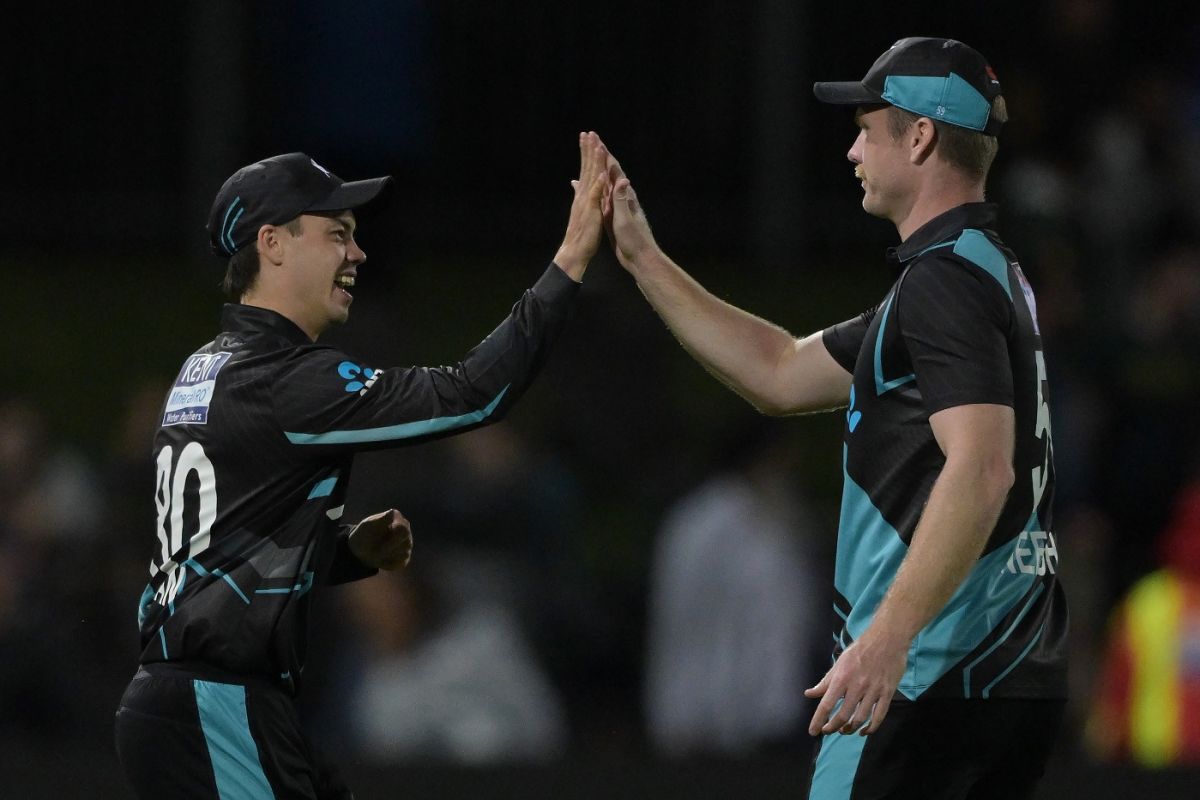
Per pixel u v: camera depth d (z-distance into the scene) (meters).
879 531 12.32
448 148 42.34
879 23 41.47
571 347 33.47
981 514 11.34
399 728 23.73
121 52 43.34
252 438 12.83
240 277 13.43
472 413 13.02
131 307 40.78
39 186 43.47
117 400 37.00
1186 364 31.73
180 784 12.62
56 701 23.92
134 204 43.47
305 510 12.95
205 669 12.73
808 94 41.69
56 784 20.30
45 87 43.28
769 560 24.77
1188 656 23.69
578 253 13.73
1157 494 29.17
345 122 35.84
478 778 20.72
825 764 12.45
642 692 27.69
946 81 12.61
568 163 42.53
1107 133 32.94
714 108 42.06
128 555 25.69
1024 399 12.20
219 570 12.77
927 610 11.24
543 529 27.19
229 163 40.44
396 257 36.53
